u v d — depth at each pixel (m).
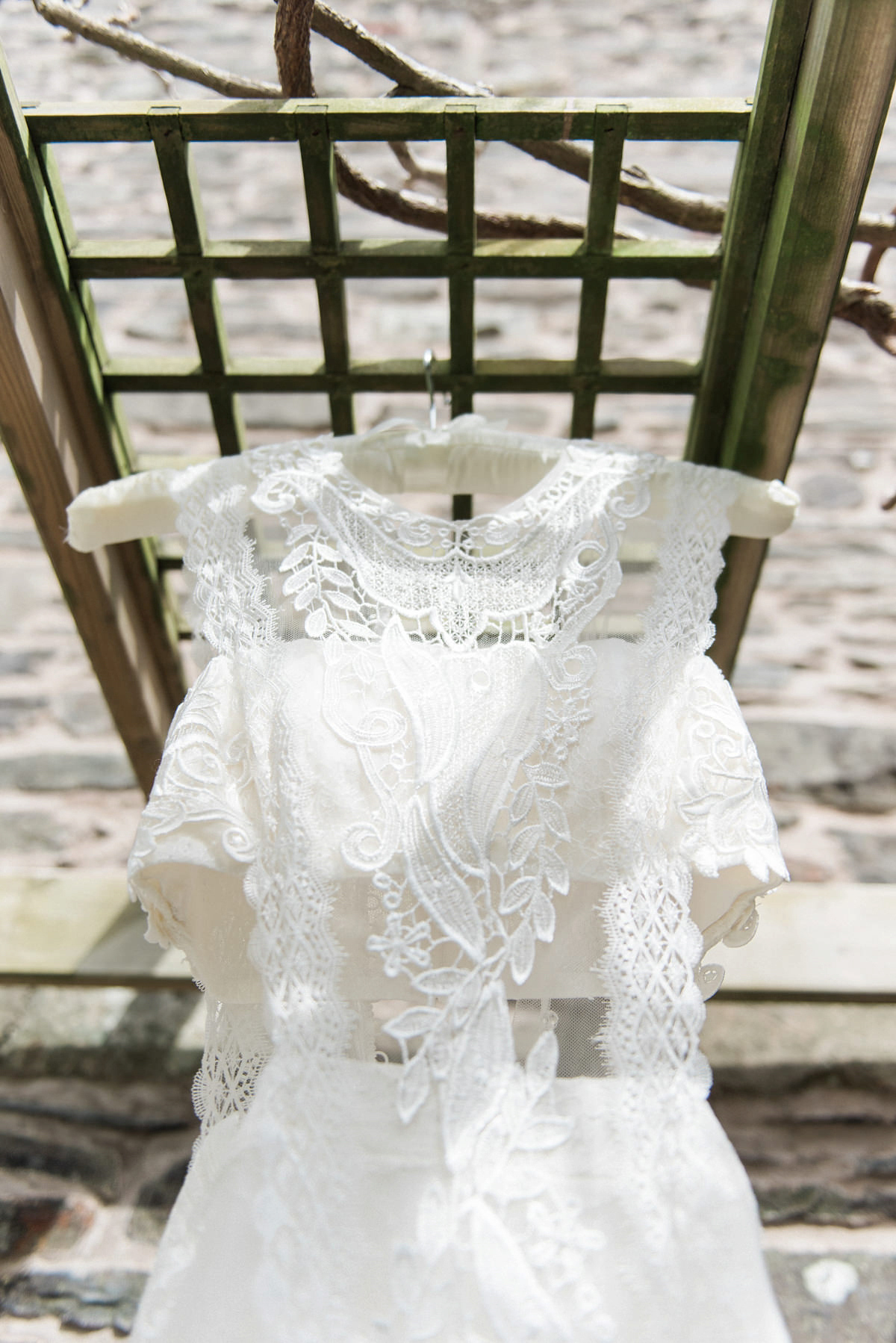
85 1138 1.46
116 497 0.95
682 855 0.85
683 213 1.24
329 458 0.97
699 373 1.19
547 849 0.84
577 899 0.89
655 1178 0.74
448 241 1.10
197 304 1.14
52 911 1.57
